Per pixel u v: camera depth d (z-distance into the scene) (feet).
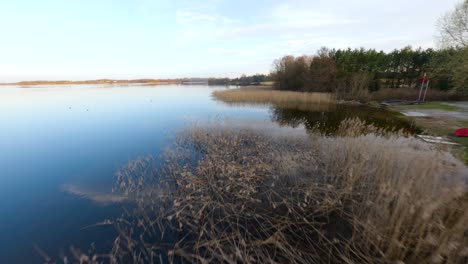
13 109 51.37
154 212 11.39
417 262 7.23
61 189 14.39
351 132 20.18
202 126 27.43
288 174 14.15
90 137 27.32
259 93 66.33
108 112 45.91
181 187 13.43
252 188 11.75
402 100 56.34
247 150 19.12
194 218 10.16
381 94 60.39
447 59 40.88
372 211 9.63
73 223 10.87
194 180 13.47
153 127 31.78
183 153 19.92
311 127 29.43
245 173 13.37
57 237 9.91
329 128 28.96
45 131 30.58
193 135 23.99
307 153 17.28
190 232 9.63
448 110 40.86
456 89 43.42
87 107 53.78
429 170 11.16
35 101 67.21
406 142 18.74
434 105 48.32
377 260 7.66
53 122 36.45
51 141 25.84
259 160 16.19
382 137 20.36
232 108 48.47
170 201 12.25
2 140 26.43
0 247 9.39
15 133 29.60
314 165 15.52
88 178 15.97
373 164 13.57
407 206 8.32
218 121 30.73
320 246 8.71
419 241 7.29
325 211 10.49
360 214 10.00
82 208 12.16
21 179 15.94
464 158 15.56
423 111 40.42
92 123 35.35
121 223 10.71
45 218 11.34
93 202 12.72
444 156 14.87
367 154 14.35
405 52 75.82
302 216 10.10
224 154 17.84
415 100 56.49
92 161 19.47
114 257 8.15
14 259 8.75
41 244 9.51
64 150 22.62
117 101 66.08
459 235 6.93
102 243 9.42
